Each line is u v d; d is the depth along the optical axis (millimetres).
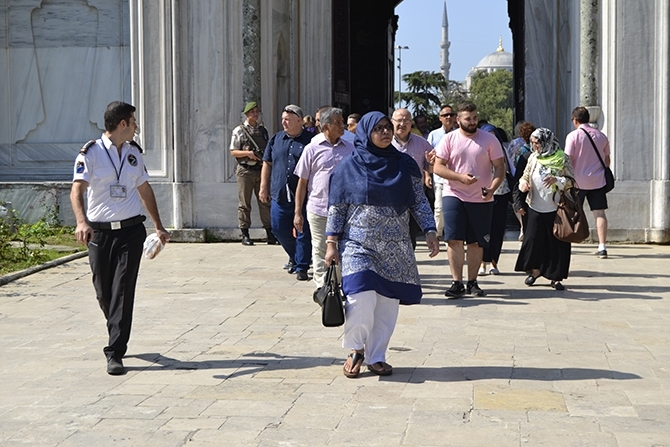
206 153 15586
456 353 7508
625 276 11484
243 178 14781
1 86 16906
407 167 6879
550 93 19078
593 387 6426
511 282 11133
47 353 7855
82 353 7840
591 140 13055
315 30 19781
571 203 10219
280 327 8688
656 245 14656
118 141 7316
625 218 14898
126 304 7207
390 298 6855
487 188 9945
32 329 8828
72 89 16797
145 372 7137
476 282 10367
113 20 16625
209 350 7809
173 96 15562
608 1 14805
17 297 10508
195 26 15531
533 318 8938
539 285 10906
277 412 5988
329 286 6812
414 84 80438
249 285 11062
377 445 5301
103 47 16688
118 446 5402
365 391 6438
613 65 14781
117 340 7152
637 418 5699
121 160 7312
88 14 16688
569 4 16906
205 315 9297
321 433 5535
